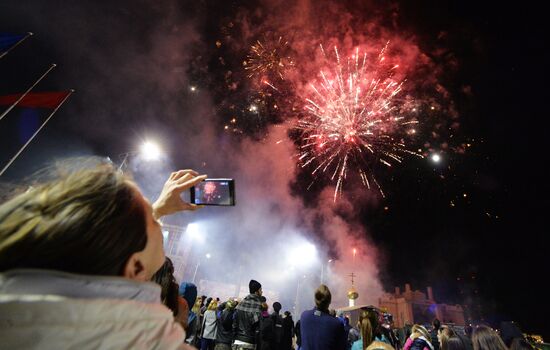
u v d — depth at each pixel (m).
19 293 0.58
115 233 0.75
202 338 10.56
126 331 0.64
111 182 0.84
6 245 0.65
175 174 1.63
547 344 8.02
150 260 0.90
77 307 0.58
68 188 0.78
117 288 0.68
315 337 4.43
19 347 0.54
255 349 7.81
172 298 2.42
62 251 0.67
